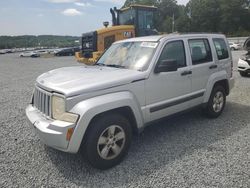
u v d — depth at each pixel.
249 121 6.02
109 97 3.96
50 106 3.94
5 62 31.73
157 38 5.07
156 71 4.64
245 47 12.80
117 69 4.74
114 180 3.70
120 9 14.68
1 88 11.09
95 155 3.86
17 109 7.39
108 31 13.04
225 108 7.11
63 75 4.46
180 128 5.65
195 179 3.64
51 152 4.57
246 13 81.69
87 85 3.88
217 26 84.62
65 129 3.62
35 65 24.73
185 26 81.88
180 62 5.25
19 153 4.54
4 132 5.54
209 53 5.99
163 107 4.82
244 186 3.47
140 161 4.21
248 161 4.11
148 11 14.10
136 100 4.36
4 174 3.86
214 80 5.99
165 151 4.54
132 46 5.27
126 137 4.19
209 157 4.27
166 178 3.69
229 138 5.05
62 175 3.84
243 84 10.39
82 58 13.05
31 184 3.61
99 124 3.85
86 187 3.54
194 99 5.55
